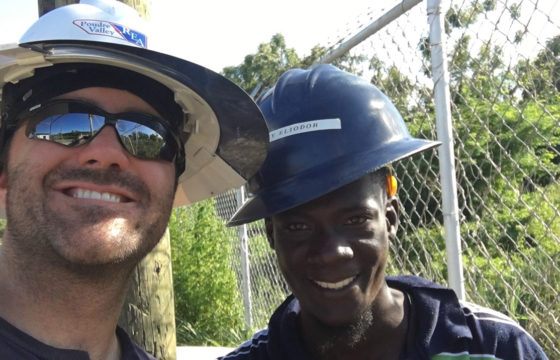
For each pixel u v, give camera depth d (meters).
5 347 0.43
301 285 0.50
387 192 0.54
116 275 0.46
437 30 0.69
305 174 0.51
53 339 0.46
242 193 1.43
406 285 0.54
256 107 0.53
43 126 0.46
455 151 0.75
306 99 0.54
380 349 0.51
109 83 0.48
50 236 0.44
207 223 1.89
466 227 0.72
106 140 0.47
